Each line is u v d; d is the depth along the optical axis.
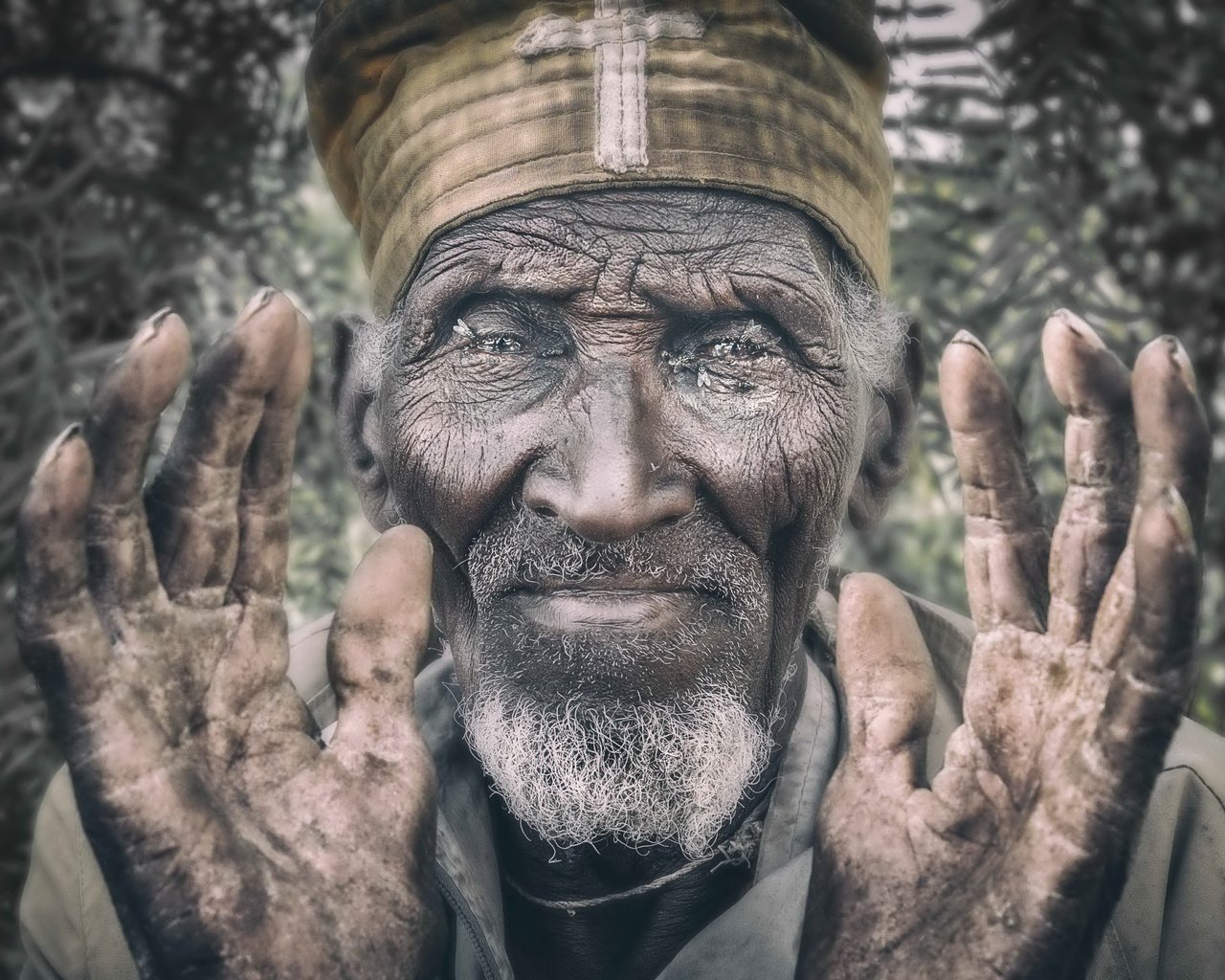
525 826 1.51
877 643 1.23
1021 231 2.25
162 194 2.47
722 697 1.36
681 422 1.37
